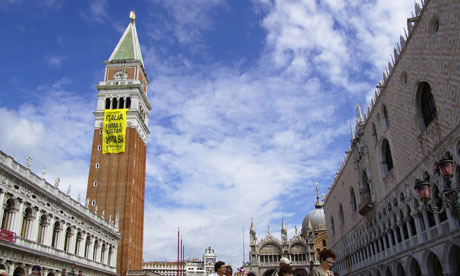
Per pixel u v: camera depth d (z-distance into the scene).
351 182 74.56
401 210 49.12
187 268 192.50
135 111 111.00
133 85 113.62
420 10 40.94
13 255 46.97
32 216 52.34
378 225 58.97
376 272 62.44
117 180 104.31
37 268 16.89
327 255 14.16
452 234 36.00
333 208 96.44
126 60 118.44
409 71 43.50
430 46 38.31
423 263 43.00
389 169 54.44
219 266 17.31
